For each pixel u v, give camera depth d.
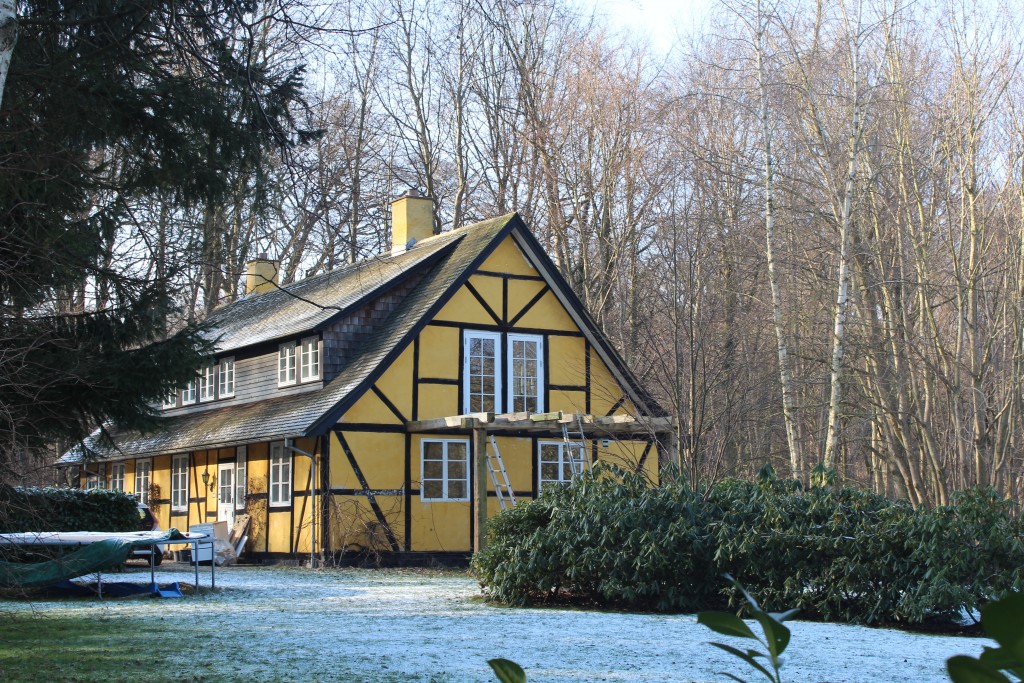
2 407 9.28
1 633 9.98
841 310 20.28
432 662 8.09
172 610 12.33
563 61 31.22
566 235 31.94
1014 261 23.77
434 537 22.06
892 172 23.58
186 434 26.03
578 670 7.73
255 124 10.86
